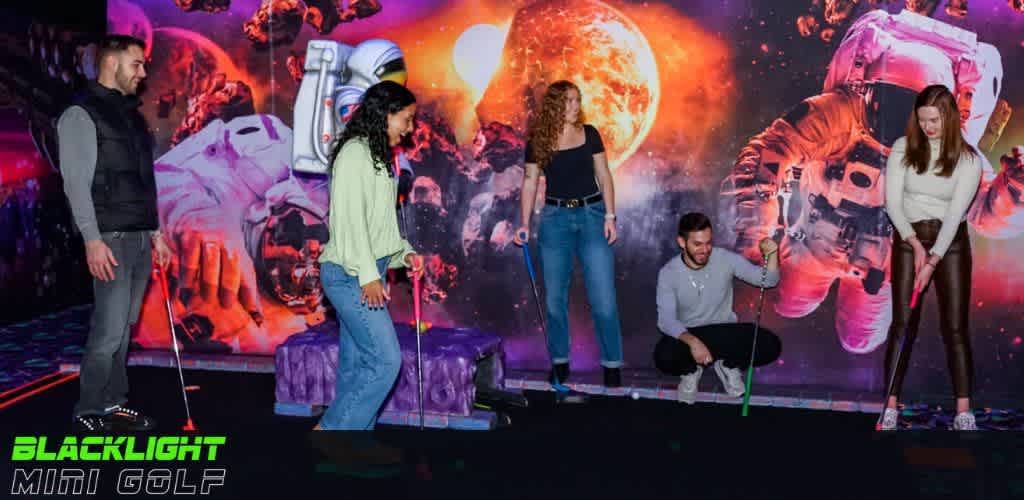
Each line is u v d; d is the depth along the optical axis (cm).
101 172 418
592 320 523
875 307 488
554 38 513
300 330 554
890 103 479
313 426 443
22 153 672
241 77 548
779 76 490
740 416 461
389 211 386
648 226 510
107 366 434
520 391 504
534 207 524
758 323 496
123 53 425
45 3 677
